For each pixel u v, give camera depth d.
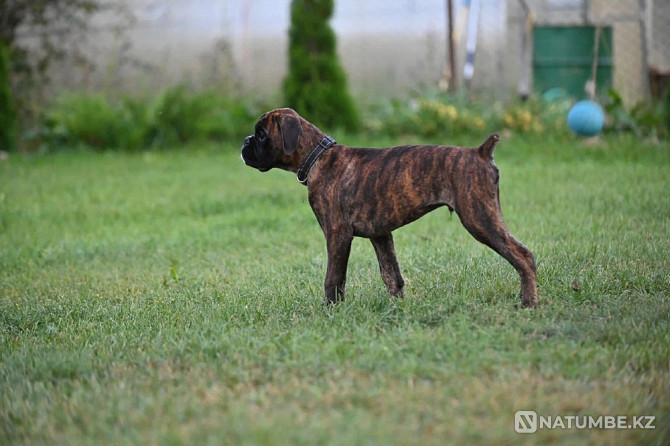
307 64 19.98
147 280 9.63
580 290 7.57
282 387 5.55
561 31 20.06
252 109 21.33
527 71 19.88
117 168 18.22
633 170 14.34
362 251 10.23
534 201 12.58
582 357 5.88
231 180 16.33
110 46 24.73
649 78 19.84
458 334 6.37
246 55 25.47
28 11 22.64
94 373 6.10
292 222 12.52
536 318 6.77
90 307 8.38
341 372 5.75
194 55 25.52
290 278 8.94
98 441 4.93
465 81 20.47
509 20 21.53
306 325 6.95
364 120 20.30
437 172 6.89
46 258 11.12
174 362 6.28
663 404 5.18
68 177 17.27
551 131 18.19
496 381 5.54
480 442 4.66
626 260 8.58
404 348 6.11
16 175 17.56
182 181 16.44
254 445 4.63
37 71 23.11
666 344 6.06
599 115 16.05
